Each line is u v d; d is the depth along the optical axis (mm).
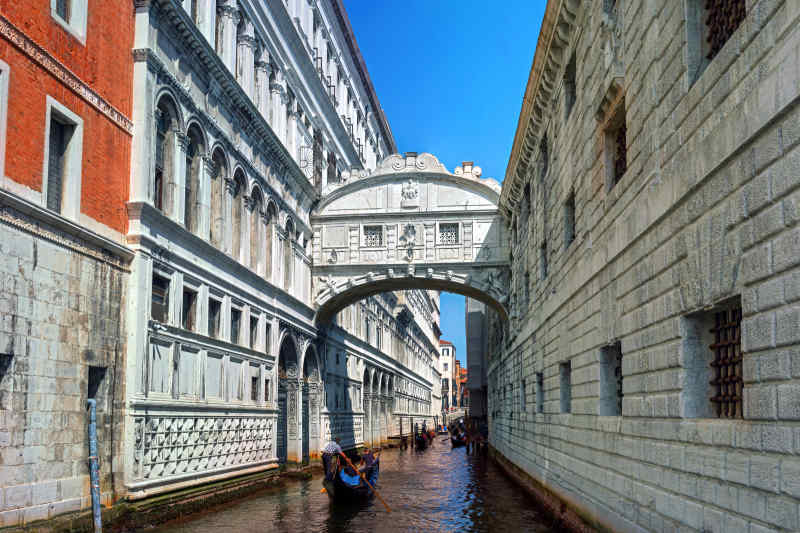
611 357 12680
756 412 6621
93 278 13875
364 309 42781
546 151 20156
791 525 5953
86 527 12805
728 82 7234
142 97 15742
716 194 7531
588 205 13695
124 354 14891
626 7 11109
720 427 7383
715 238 7547
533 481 21375
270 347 24297
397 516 17641
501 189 28125
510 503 20391
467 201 29797
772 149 6324
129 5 15703
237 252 21750
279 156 24875
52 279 12578
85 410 13414
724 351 8086
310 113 29984
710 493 7594
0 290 11219
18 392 11578
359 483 20172
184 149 17719
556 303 17375
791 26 5977
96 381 14094
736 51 7055
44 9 12719
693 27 8500
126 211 15281
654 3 9703
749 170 6773
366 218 30156
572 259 15188
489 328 45938
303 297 28828
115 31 15109
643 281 10023
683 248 8469
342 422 35406
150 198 15961
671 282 8859
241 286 21484
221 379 19672
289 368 27609
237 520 16516
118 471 14422
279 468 24422
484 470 32344
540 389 21031
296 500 20250
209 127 19172
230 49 21000
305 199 29156
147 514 14812
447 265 29516
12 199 11383
